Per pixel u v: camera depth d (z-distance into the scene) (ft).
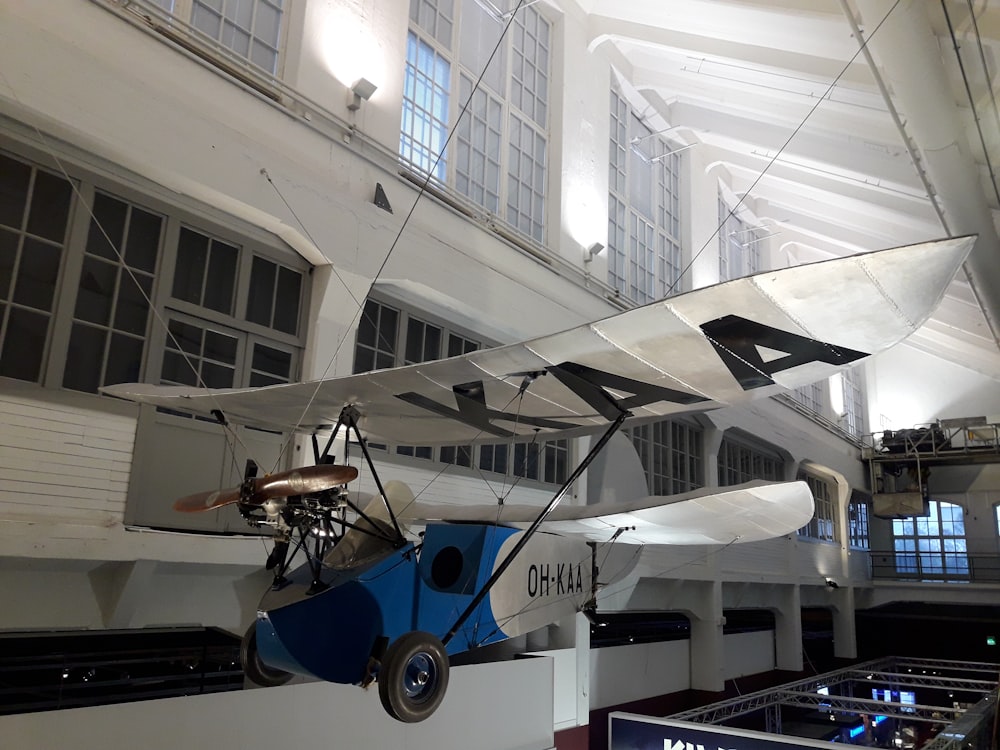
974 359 75.15
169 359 20.26
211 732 16.51
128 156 18.88
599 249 36.91
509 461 30.78
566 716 30.14
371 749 19.60
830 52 32.04
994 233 31.99
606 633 41.42
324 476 12.22
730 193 56.29
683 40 36.91
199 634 23.62
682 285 48.06
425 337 28.50
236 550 20.04
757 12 32.01
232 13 22.82
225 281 21.81
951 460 74.13
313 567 13.61
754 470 55.72
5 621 17.17
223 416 17.46
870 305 10.66
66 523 17.39
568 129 36.91
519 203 34.27
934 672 75.51
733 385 13.89
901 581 75.05
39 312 17.90
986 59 26.40
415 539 25.09
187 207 20.80
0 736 13.57
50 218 18.34
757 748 19.61
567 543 19.92
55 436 17.71
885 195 45.11
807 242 62.28
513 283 30.86
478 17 33.60
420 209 27.04
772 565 56.03
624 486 34.63
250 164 21.44
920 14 23.00
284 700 17.94
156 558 18.62
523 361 13.79
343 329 23.88
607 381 14.34
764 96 39.65
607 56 41.06
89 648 21.40
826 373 13.00
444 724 21.88
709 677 46.62
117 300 19.39
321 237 23.18
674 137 48.47
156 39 19.84
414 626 14.65
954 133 26.89
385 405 16.90
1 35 16.71
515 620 17.31
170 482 19.71
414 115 29.22
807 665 64.49
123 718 15.24
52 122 17.48
